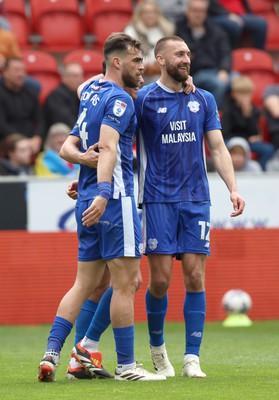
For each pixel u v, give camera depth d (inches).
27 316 1526.8
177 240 841.5
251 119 1769.2
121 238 777.6
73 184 845.8
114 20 2058.3
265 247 1588.3
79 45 2049.7
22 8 2046.0
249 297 1561.3
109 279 839.7
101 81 800.3
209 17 2012.8
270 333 1392.7
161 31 1824.6
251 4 2222.0
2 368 914.7
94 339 819.4
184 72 842.2
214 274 1576.0
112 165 764.6
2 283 1520.7
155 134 847.1
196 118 849.5
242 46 2118.6
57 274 1531.7
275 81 2054.6
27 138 1657.2
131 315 789.2
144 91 855.7
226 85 1769.2
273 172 1625.2
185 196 839.1
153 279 840.9
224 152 858.8
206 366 925.2
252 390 720.3
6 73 1647.4
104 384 759.7
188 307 837.2
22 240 1518.2
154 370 891.4
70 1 2073.1
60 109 1672.0
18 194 1513.3
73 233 1531.7
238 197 838.5
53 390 721.0
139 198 853.8
